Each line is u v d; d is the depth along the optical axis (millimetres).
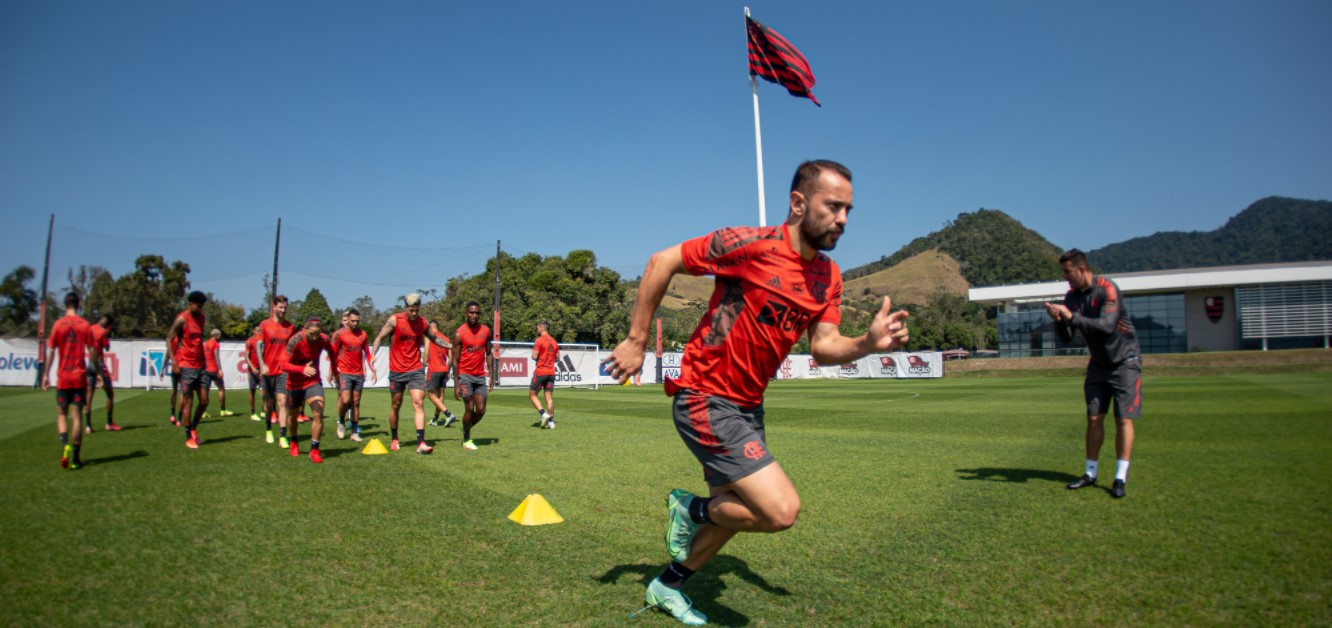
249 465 7465
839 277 3102
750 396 2980
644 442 9898
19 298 27594
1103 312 5895
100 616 3133
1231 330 54156
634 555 4184
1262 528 4637
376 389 23844
